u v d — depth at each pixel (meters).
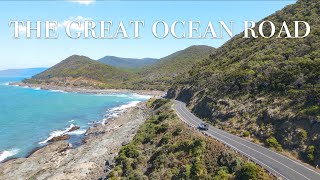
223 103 59.84
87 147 65.56
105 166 51.12
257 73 60.75
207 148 39.56
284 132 41.78
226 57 94.38
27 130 89.38
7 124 98.00
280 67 56.91
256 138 45.22
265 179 30.56
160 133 53.75
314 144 36.91
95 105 150.75
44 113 122.69
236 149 40.22
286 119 43.19
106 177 45.97
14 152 67.38
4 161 61.12
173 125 54.56
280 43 72.62
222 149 37.78
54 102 162.50
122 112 122.69
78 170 50.97
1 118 109.19
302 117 41.00
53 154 62.72
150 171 42.44
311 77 47.69
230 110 55.88
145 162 45.69
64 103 158.38
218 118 57.34
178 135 48.19
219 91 65.88
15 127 93.44
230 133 49.38
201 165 36.66
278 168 33.66
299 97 45.12
